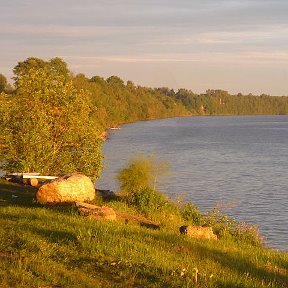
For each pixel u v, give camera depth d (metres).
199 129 180.50
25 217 18.06
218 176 64.25
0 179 33.00
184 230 19.58
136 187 25.17
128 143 114.88
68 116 35.88
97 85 177.50
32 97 35.81
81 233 14.95
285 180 61.06
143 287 11.01
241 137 142.12
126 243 14.59
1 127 34.41
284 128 194.12
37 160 34.22
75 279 11.16
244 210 43.03
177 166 74.44
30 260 12.29
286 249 31.17
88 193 23.58
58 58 98.88
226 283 12.02
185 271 12.05
